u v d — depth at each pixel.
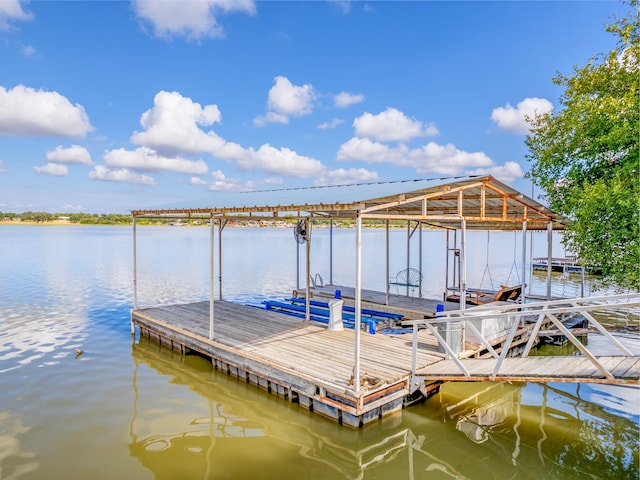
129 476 5.08
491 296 13.58
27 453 5.57
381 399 6.20
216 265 27.88
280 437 6.10
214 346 8.58
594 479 5.05
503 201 9.21
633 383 5.00
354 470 5.29
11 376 8.34
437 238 68.88
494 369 6.03
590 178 10.70
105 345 10.48
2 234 73.44
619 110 9.23
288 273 24.34
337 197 7.01
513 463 5.45
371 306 12.81
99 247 42.28
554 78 12.41
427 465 5.42
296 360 7.41
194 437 6.08
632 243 9.05
